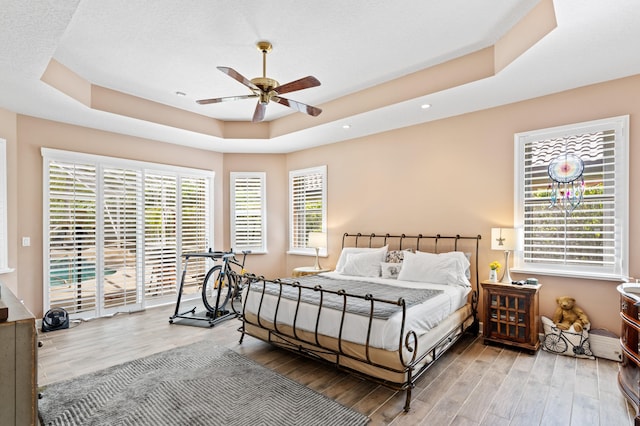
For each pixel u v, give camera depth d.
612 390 2.49
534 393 2.46
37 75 2.93
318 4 2.44
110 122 4.25
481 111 3.95
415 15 2.58
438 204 4.29
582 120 3.28
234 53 3.15
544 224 3.53
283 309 3.06
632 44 2.49
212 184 5.89
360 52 3.16
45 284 4.02
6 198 3.73
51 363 3.01
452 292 3.29
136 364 2.97
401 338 2.25
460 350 3.32
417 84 3.56
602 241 3.22
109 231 4.57
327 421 2.12
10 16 2.12
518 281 3.46
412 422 2.11
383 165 4.85
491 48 3.05
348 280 3.95
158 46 3.01
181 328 4.02
